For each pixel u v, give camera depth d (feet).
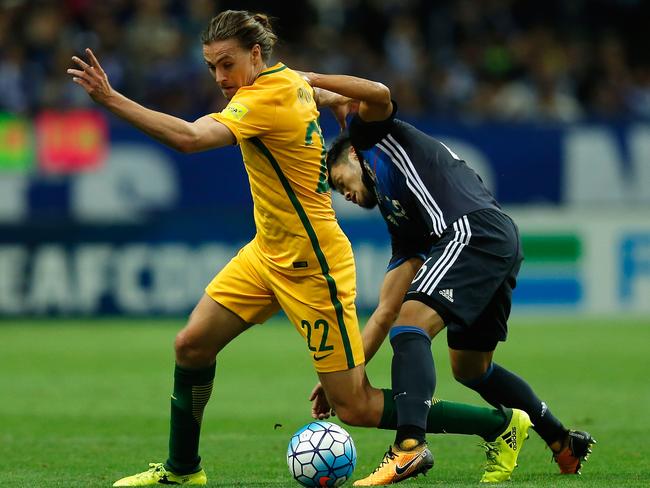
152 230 185.47
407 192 64.18
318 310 61.11
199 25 220.84
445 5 237.04
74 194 186.80
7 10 213.87
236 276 62.75
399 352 60.75
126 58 212.02
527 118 209.46
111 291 184.96
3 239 184.85
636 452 77.92
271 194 60.23
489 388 66.74
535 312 189.26
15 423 95.35
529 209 189.47
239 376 126.82
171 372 129.90
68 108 204.64
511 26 237.66
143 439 86.79
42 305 185.06
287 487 61.87
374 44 233.55
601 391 113.60
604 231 190.08
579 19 243.81
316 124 60.54
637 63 244.42
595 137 190.60
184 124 54.70
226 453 79.36
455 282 61.31
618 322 182.80
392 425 62.64
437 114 215.51
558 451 67.97
